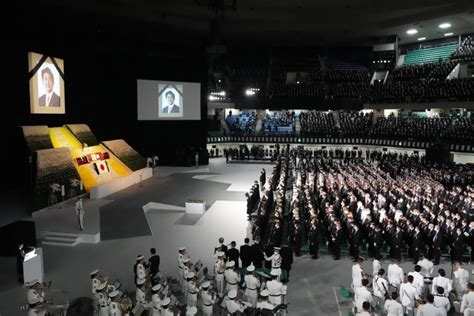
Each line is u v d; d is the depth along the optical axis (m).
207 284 13.31
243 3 36.62
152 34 49.19
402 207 23.25
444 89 49.41
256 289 13.96
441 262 18.75
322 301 14.89
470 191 26.08
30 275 15.95
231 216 26.12
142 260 14.54
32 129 27.38
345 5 37.53
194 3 35.53
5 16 30.02
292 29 49.06
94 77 36.56
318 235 19.44
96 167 32.41
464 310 12.30
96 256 19.38
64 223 23.31
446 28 49.28
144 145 42.44
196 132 46.69
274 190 31.73
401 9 39.28
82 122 35.12
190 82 45.31
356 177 31.44
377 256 18.70
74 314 8.20
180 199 30.06
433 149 40.41
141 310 12.58
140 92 41.34
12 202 25.03
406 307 13.17
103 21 41.59
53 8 35.22
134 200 29.22
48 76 29.77
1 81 25.47
